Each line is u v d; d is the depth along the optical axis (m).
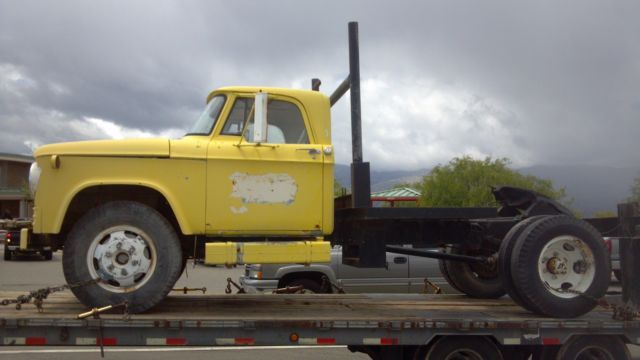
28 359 7.25
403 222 5.71
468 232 5.82
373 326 4.65
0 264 22.61
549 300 4.97
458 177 38.34
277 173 5.04
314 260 4.93
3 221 5.61
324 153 5.14
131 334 4.44
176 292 7.42
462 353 4.90
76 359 7.27
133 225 4.73
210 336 4.50
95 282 4.66
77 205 5.21
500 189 5.77
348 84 5.91
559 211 5.68
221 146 5.00
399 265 10.51
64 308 5.00
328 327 4.61
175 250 4.77
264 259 4.85
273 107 5.34
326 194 5.11
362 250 5.59
